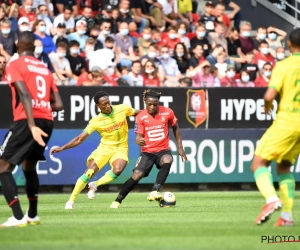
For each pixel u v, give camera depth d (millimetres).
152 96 28812
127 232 17734
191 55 49281
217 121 43438
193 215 24297
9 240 16469
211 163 43250
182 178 42812
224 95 43469
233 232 17672
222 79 47781
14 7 46625
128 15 50188
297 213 25359
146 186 43094
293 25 58812
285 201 19250
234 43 51875
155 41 49688
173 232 17719
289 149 18938
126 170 42156
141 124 29016
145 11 52375
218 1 56500
